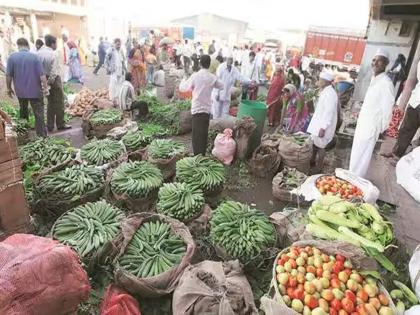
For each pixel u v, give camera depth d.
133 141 5.44
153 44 16.42
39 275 2.05
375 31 9.95
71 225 3.26
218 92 7.79
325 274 2.60
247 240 3.20
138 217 3.38
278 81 8.40
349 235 2.97
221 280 2.70
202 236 3.69
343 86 11.34
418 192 4.79
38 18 20.16
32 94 6.04
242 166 5.87
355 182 4.24
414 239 3.99
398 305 2.60
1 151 2.84
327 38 18.30
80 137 6.82
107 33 28.86
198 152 5.86
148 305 2.81
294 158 5.39
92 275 3.07
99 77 14.98
